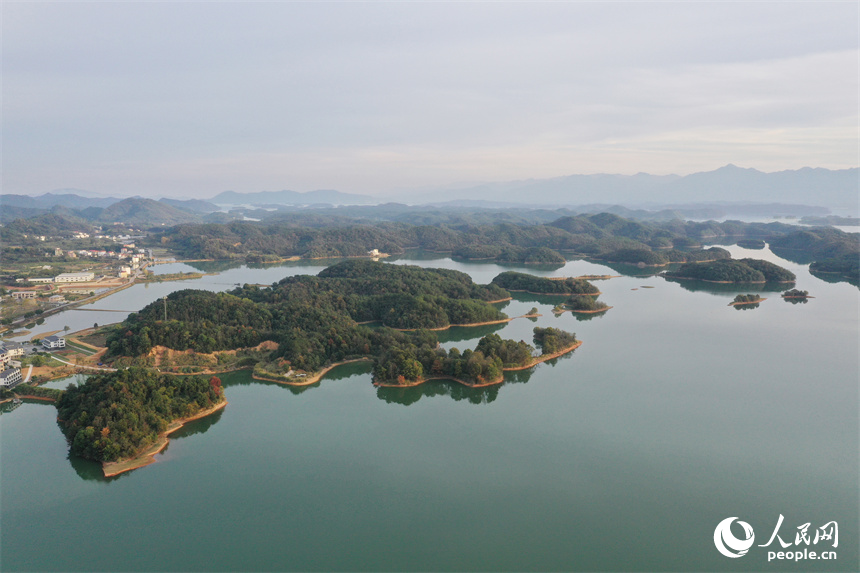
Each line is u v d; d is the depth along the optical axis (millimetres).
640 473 159875
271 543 127312
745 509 142500
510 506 142875
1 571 117312
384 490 150125
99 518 136625
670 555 124188
